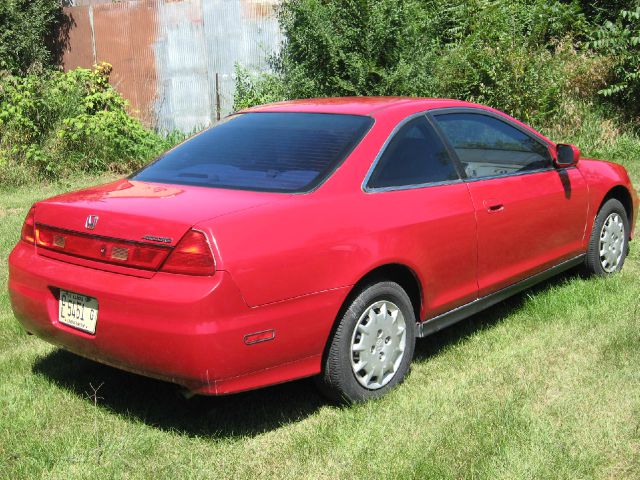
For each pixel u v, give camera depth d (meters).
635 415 3.60
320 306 3.44
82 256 3.49
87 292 3.38
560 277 5.75
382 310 3.80
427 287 4.03
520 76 11.28
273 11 13.02
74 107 11.11
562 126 11.36
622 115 11.55
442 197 4.13
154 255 3.23
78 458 3.25
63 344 3.61
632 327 4.62
